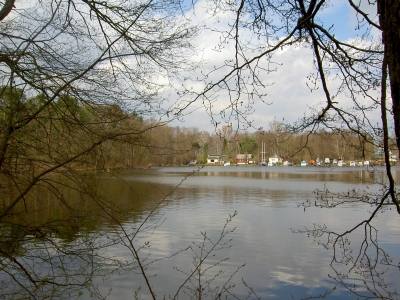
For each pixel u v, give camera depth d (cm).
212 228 1312
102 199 568
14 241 521
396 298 703
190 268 872
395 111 207
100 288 709
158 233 1182
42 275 666
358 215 1577
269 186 3303
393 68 205
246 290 752
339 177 4825
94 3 508
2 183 546
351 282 793
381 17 212
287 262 927
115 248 959
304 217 1557
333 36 347
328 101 355
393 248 1041
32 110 511
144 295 709
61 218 614
